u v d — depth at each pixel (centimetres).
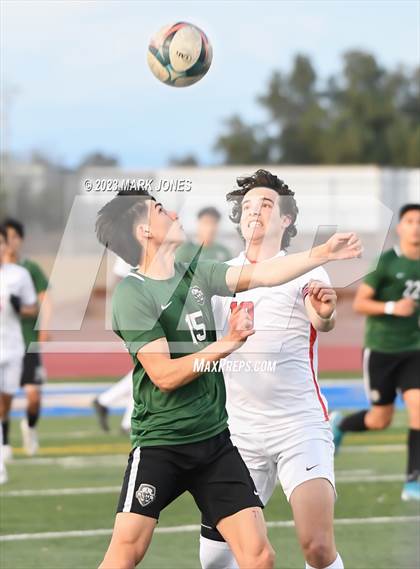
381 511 2161
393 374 2316
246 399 1388
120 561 1164
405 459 2820
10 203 7838
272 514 2145
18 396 4212
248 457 1397
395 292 2280
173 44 1313
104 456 2895
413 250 2264
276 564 1748
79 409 3872
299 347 1385
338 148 12469
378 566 1730
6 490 2411
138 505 1184
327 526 1305
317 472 1334
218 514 1202
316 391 1409
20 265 2775
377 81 12788
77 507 2217
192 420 1198
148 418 1212
